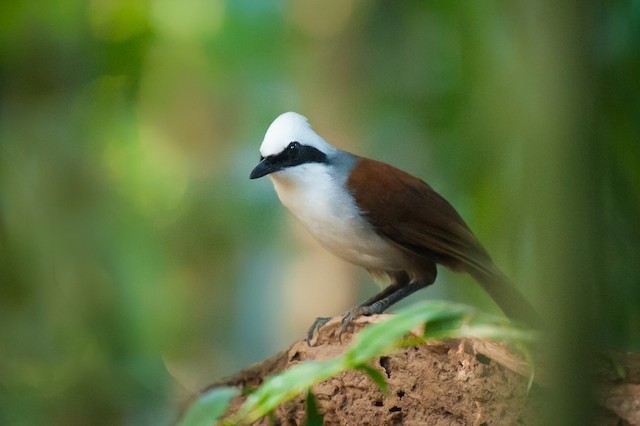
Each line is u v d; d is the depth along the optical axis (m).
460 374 6.37
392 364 6.75
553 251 3.99
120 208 15.58
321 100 14.84
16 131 14.07
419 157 13.91
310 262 16.05
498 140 6.22
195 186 17.03
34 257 13.47
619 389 5.64
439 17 9.95
